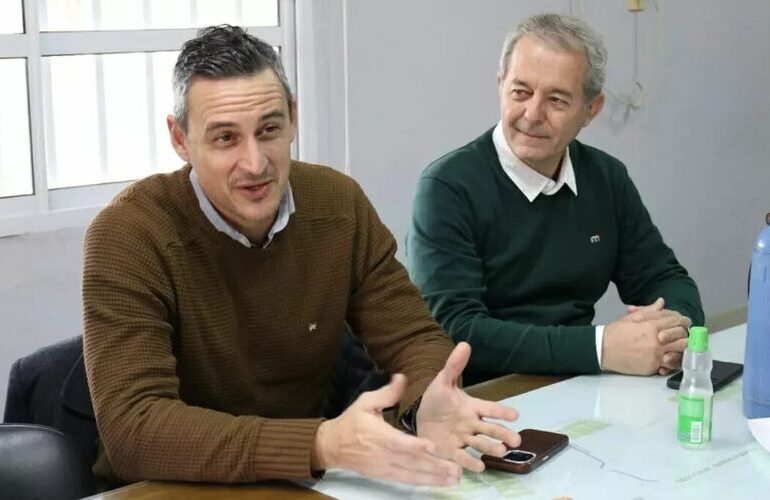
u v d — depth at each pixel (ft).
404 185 10.47
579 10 11.62
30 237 8.26
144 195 5.31
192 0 9.24
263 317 5.59
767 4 14.01
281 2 9.58
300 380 5.88
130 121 9.07
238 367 5.58
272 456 4.42
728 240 14.20
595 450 4.77
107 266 5.01
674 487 4.37
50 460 4.71
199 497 4.40
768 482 4.42
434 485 4.28
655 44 12.56
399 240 10.53
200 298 5.38
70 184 8.77
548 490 4.34
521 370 6.21
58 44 8.34
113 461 4.74
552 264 7.06
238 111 4.95
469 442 4.64
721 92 13.61
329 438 4.46
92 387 4.87
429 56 10.40
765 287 5.02
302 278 5.71
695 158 13.43
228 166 5.04
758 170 14.44
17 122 8.34
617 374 6.01
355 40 9.79
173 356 5.13
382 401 4.51
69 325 8.65
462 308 6.63
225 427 4.55
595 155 7.42
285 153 5.19
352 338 6.21
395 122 10.26
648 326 5.96
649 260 7.53
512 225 6.98
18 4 8.13
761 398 5.10
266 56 5.12
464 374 6.68
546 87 6.53
